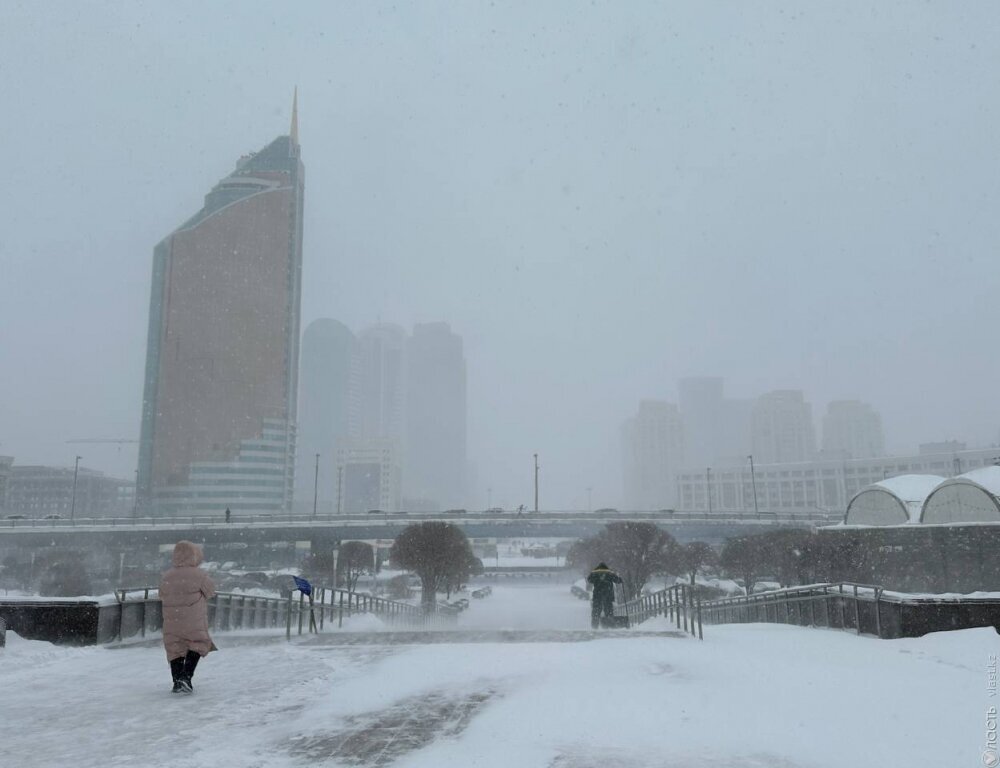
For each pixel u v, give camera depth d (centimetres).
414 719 752
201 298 17550
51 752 664
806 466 19188
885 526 3959
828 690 856
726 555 5869
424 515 9062
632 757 618
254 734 712
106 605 1384
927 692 845
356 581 7562
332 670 1035
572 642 1309
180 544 952
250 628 2044
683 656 1096
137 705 844
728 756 620
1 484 15825
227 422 17125
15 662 1120
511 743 661
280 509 17450
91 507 19625
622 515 9150
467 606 6178
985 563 3519
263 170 19138
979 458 16912
